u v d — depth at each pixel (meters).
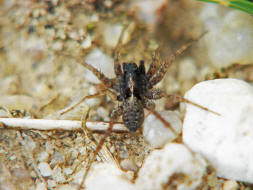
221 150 0.06
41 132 0.06
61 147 0.06
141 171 0.06
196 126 0.06
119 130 0.06
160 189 0.05
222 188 0.06
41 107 0.06
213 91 0.06
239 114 0.06
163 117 0.06
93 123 0.06
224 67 0.06
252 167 0.05
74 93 0.06
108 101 0.06
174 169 0.05
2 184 0.06
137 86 0.06
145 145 0.06
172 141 0.06
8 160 0.06
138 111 0.06
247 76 0.06
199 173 0.05
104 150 0.06
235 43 0.06
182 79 0.06
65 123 0.06
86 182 0.06
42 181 0.06
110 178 0.05
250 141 0.06
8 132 0.06
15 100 0.06
